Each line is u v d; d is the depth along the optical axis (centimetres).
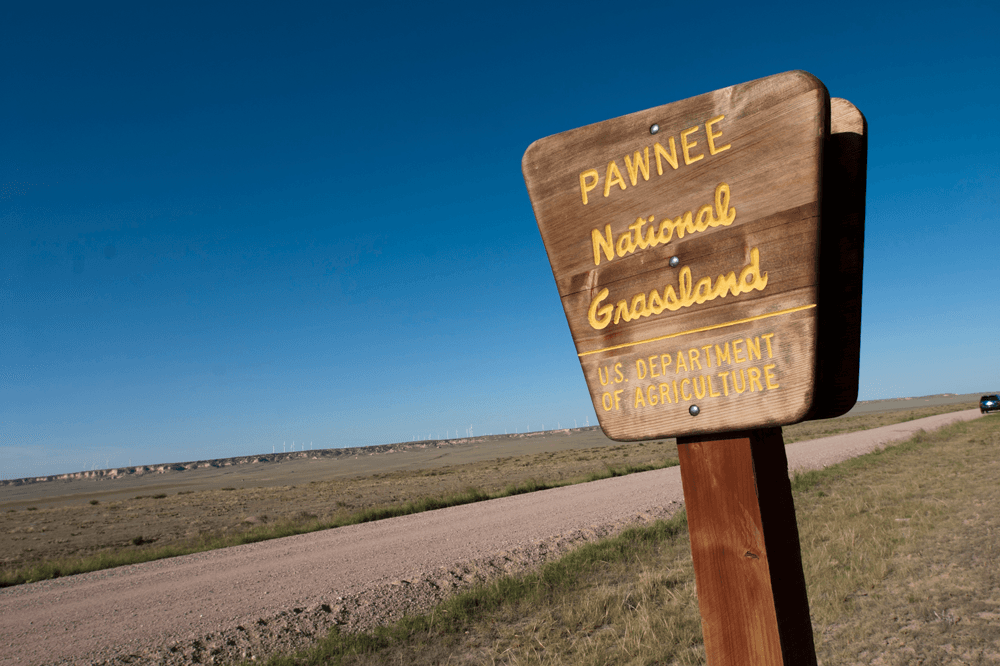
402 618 684
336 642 615
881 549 684
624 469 2833
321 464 15988
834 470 1717
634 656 480
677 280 143
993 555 636
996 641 432
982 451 1819
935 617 489
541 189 168
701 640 498
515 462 6109
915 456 1933
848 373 139
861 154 133
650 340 148
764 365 129
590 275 159
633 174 152
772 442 149
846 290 138
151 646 640
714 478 142
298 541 1427
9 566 1556
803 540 793
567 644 540
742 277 133
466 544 1121
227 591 898
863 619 506
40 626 767
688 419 141
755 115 132
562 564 829
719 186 137
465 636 613
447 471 5703
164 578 1072
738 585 136
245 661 602
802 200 125
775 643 130
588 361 159
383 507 2061
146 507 3588
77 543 1998
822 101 123
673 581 698
